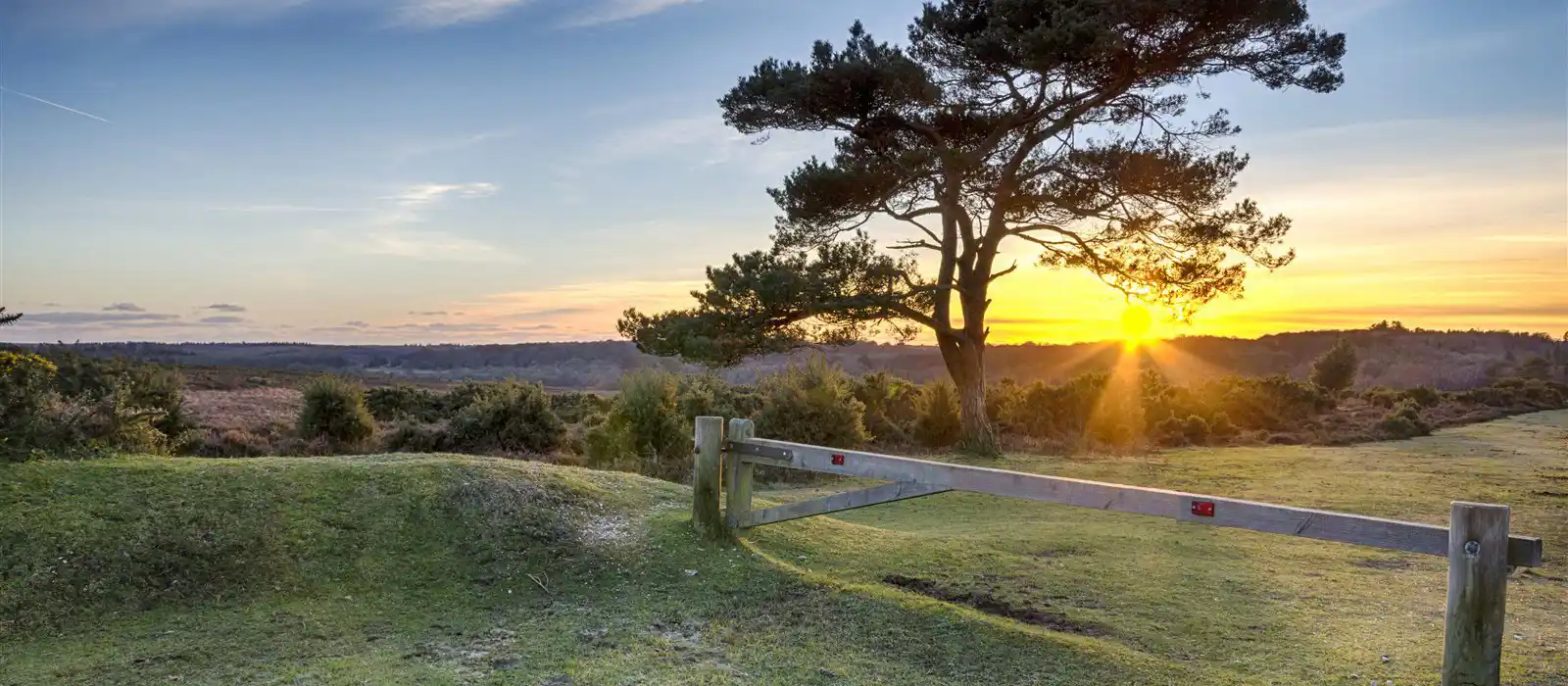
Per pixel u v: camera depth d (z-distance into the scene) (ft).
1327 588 22.25
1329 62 60.39
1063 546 26.86
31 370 25.29
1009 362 166.71
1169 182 61.26
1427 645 17.61
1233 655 16.97
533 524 22.48
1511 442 76.43
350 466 24.13
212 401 90.74
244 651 15.99
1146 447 70.18
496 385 61.52
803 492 42.01
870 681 15.12
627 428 50.42
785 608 18.79
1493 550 13.08
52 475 21.71
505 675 15.11
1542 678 15.84
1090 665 15.92
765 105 67.46
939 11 67.31
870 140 67.67
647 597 19.33
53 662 15.29
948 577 22.09
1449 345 295.69
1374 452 67.46
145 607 17.65
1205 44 60.34
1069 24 55.42
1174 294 68.33
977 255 67.77
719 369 64.95
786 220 67.26
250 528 20.42
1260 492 44.57
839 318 62.69
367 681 14.74
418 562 20.36
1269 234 63.26
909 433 70.54
